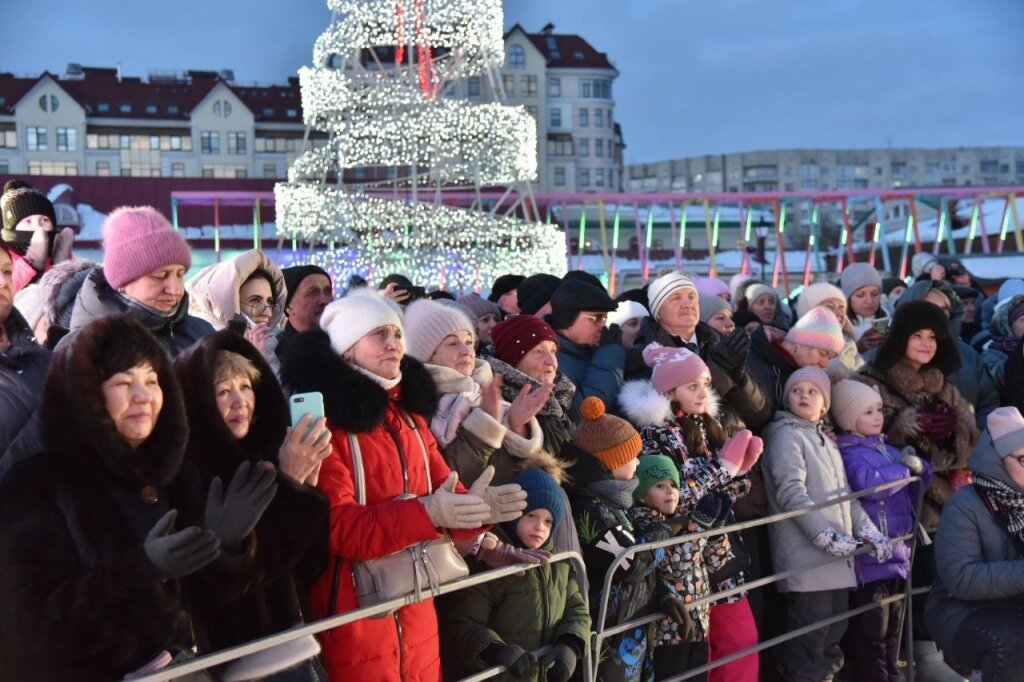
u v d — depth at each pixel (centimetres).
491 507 299
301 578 284
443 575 296
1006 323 670
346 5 1397
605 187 7819
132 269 329
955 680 515
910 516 486
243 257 461
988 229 3947
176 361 267
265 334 395
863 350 643
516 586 331
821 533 441
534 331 414
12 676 220
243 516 234
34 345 296
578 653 333
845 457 478
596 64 7812
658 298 507
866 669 475
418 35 1403
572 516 368
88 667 219
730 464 418
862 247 4578
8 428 270
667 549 391
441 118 1452
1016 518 419
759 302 743
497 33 1393
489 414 350
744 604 429
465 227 1562
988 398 607
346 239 1579
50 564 216
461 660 324
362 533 280
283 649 255
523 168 1502
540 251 1600
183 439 240
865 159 11769
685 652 393
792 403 470
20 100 6819
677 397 430
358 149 1473
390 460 302
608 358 462
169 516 219
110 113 6962
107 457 226
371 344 308
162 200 3909
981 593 412
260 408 278
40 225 520
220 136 7044
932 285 668
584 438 389
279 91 7325
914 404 518
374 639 289
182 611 236
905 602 486
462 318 375
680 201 2697
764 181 11619
